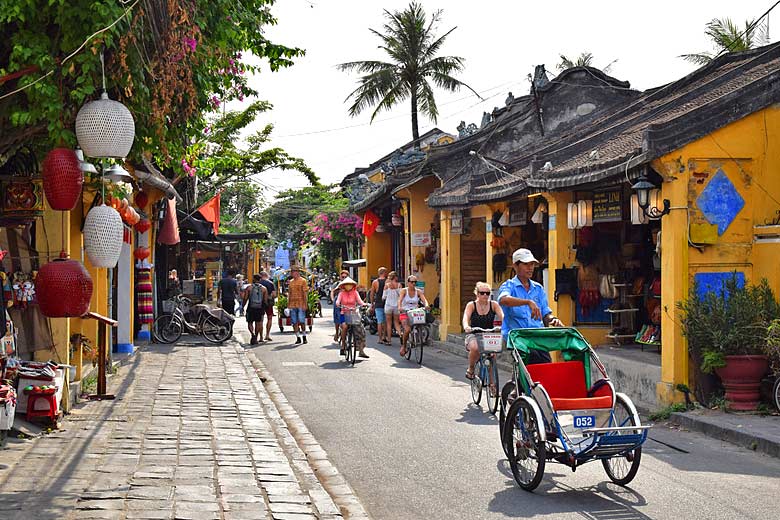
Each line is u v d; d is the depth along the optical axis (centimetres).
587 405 769
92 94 764
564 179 1429
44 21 698
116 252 796
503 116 2620
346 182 5356
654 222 1504
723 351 1123
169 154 843
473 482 815
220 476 770
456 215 2280
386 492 780
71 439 908
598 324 1619
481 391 1241
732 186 1215
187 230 2759
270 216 6981
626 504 729
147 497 685
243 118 2919
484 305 1275
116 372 1501
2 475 741
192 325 2173
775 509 708
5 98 733
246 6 873
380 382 1520
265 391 1360
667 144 1171
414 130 3947
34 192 930
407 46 3888
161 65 750
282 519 644
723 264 1215
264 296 2289
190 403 1188
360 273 3759
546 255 1914
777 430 993
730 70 1612
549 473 852
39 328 1052
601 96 2364
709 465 880
